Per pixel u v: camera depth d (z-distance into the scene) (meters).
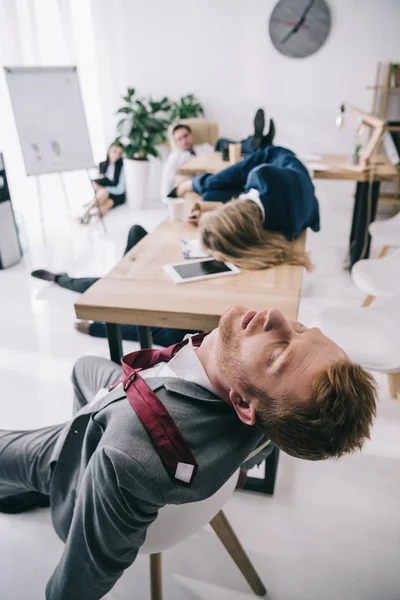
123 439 0.75
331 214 4.96
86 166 3.75
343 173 3.16
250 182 1.93
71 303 2.97
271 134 2.75
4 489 1.50
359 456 1.81
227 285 1.59
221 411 0.81
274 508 1.59
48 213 4.76
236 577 1.36
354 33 4.49
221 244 1.80
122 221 4.62
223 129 5.09
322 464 1.78
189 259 1.81
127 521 0.75
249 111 4.97
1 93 4.04
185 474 0.74
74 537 0.81
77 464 0.99
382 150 4.69
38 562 1.39
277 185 1.87
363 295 3.07
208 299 1.49
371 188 3.13
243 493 1.65
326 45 4.57
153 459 0.73
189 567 1.39
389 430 1.93
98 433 0.86
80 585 0.84
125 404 0.81
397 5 4.32
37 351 2.46
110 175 4.86
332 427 0.66
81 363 1.40
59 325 2.71
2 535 1.47
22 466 1.15
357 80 4.66
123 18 4.77
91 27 4.81
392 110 4.74
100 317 1.47
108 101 5.17
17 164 4.35
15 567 1.37
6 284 3.23
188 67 4.89
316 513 1.57
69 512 0.98
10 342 2.54
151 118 4.75
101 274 3.42
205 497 0.78
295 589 1.33
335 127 4.86
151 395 0.79
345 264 3.49
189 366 0.84
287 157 2.29
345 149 4.94
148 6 4.69
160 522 0.91
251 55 4.73
